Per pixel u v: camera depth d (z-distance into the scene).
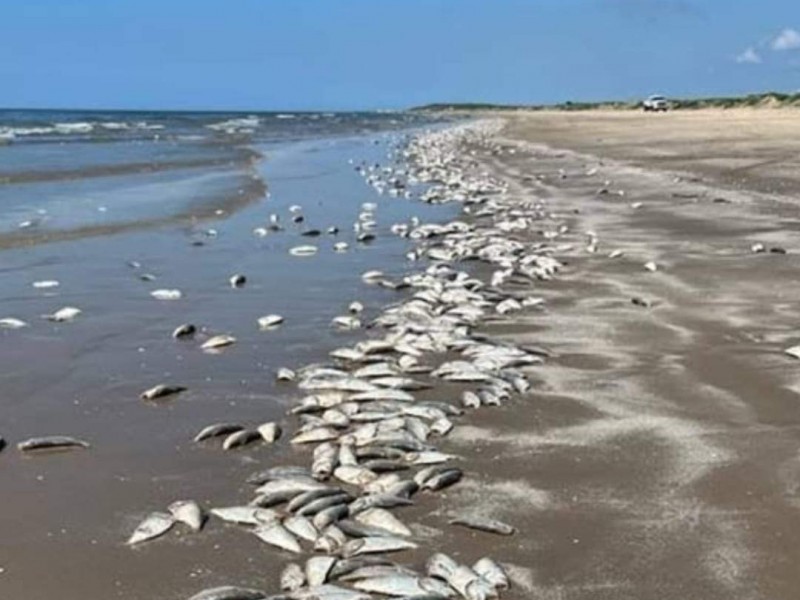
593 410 8.62
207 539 6.15
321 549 6.00
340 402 8.69
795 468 7.28
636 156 39.81
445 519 6.45
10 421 8.34
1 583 5.64
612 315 12.13
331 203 25.09
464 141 60.38
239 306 12.79
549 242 18.02
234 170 34.34
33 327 11.49
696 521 6.43
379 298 13.33
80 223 19.73
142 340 11.01
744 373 9.61
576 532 6.27
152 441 7.92
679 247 17.12
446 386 9.32
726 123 62.25
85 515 6.55
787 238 17.86
